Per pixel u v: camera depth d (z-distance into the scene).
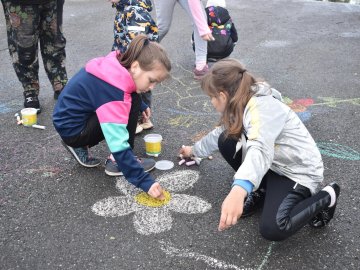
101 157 3.00
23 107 3.80
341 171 2.80
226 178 2.75
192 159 2.91
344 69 4.79
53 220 2.37
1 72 4.68
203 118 3.59
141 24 3.04
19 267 2.04
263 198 2.42
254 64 4.99
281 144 2.16
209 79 2.15
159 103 3.89
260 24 6.85
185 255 2.11
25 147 3.13
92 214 2.41
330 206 2.20
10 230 2.28
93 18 7.18
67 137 2.63
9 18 3.40
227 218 1.91
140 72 2.36
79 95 2.48
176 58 5.23
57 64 3.80
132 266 2.04
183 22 7.03
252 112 2.06
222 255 2.10
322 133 3.31
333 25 6.77
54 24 3.61
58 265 2.05
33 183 2.70
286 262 2.06
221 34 4.63
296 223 2.06
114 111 2.36
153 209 2.45
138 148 3.12
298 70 4.77
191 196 2.57
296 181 2.17
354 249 2.14
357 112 3.68
